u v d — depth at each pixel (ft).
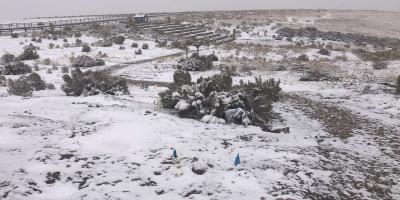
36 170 23.04
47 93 51.72
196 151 26.35
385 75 77.00
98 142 27.68
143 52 116.78
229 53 114.52
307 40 168.45
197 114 35.96
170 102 38.29
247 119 34.78
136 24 199.00
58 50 116.37
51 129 30.35
